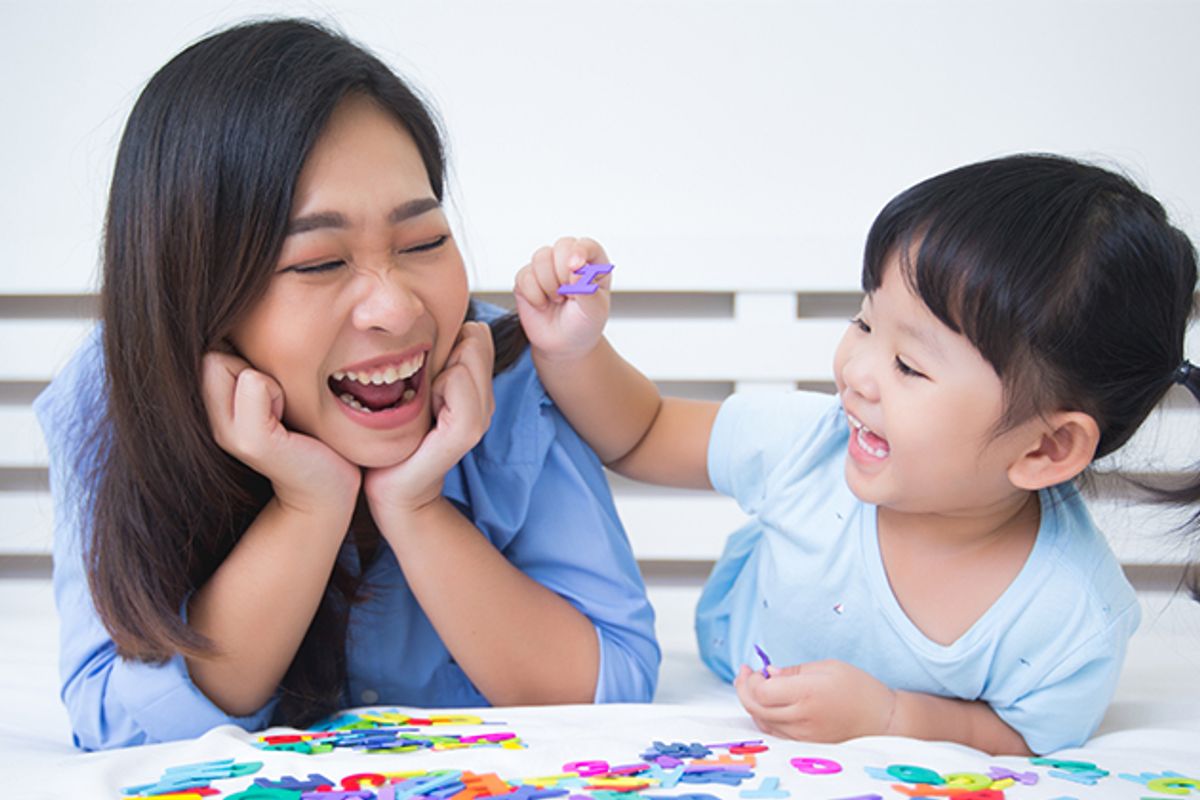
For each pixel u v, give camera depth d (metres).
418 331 0.97
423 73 1.83
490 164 1.85
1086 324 0.96
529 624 1.08
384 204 0.94
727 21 1.83
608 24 1.83
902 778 0.83
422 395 1.02
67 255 1.76
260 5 1.80
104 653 1.04
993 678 1.06
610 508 1.24
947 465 0.99
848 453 1.06
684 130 1.84
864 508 1.12
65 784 0.83
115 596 0.99
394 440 1.00
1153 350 1.00
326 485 0.99
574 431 1.24
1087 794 0.82
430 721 1.02
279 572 1.00
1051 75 1.81
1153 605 1.72
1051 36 1.81
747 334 1.76
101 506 1.00
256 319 0.94
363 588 1.12
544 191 1.85
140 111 0.96
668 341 1.76
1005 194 0.97
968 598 1.07
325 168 0.92
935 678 1.09
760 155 1.84
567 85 1.84
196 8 1.80
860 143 1.84
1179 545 1.46
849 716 1.01
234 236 0.91
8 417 1.78
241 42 0.95
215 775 0.83
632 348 1.77
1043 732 1.06
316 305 0.93
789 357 1.76
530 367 1.20
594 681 1.12
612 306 1.86
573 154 1.85
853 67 1.83
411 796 0.76
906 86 1.83
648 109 1.84
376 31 1.83
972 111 1.82
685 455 1.28
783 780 0.82
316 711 1.05
